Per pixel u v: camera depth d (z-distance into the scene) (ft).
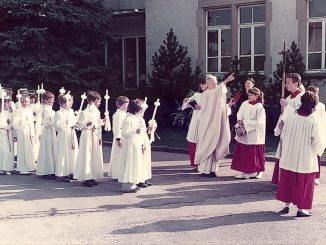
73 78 57.72
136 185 27.30
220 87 30.96
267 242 18.26
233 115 44.78
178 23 58.34
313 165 21.52
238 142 30.12
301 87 26.30
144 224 20.70
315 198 25.04
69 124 30.01
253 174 30.68
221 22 55.88
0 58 56.65
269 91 46.73
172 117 54.65
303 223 20.72
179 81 53.26
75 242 18.48
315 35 49.98
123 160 26.45
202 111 31.24
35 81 56.85
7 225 20.66
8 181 29.96
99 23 59.93
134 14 64.34
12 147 32.65
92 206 23.62
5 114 32.86
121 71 68.90
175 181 29.53
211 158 30.89
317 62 50.01
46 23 57.82
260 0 52.24
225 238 18.76
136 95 57.88
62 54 59.16
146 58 61.41
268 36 52.06
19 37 56.18
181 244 18.11
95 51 62.90
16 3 55.72
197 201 24.57
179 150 41.37
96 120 28.68
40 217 21.83
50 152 30.81
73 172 29.89
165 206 23.59
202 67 56.70
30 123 32.81
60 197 25.46
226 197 25.43
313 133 21.34
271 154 37.65
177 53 54.65
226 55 55.67
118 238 18.89
